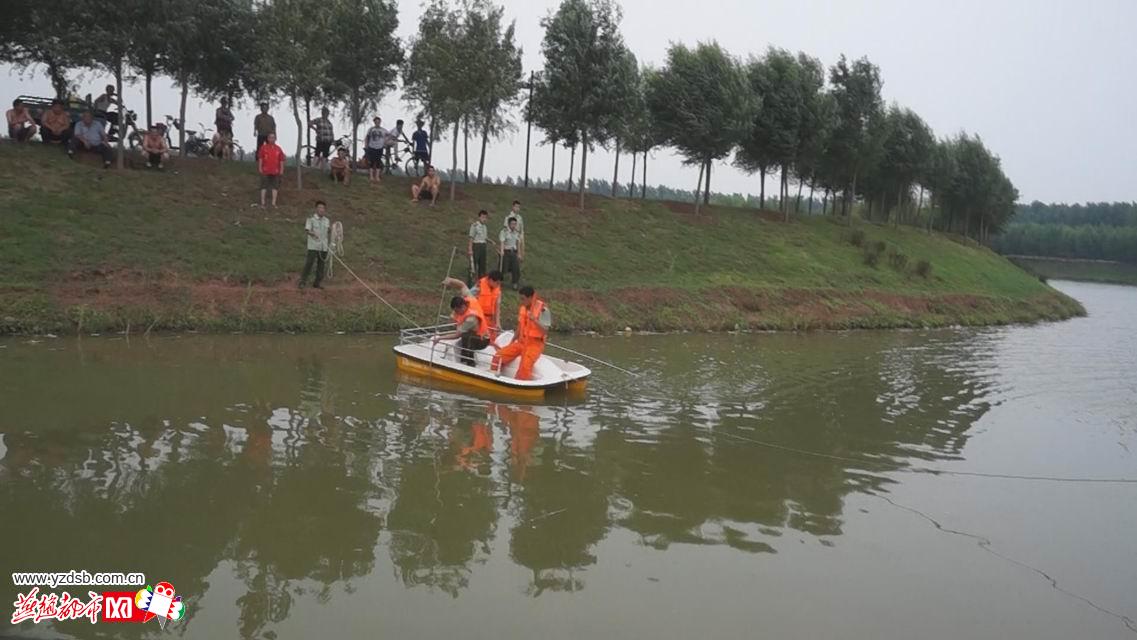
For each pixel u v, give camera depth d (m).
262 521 6.26
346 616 4.92
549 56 26.89
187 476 7.11
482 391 11.22
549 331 17.64
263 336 14.62
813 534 6.71
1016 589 5.89
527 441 8.87
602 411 10.59
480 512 6.71
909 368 16.14
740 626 5.08
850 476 8.42
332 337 15.05
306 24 21.20
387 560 5.73
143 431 8.33
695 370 14.25
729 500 7.41
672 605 5.30
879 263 31.91
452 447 8.48
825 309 23.98
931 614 5.43
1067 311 36.84
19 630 4.64
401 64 26.36
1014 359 18.50
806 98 34.66
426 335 13.82
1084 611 5.61
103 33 18.30
